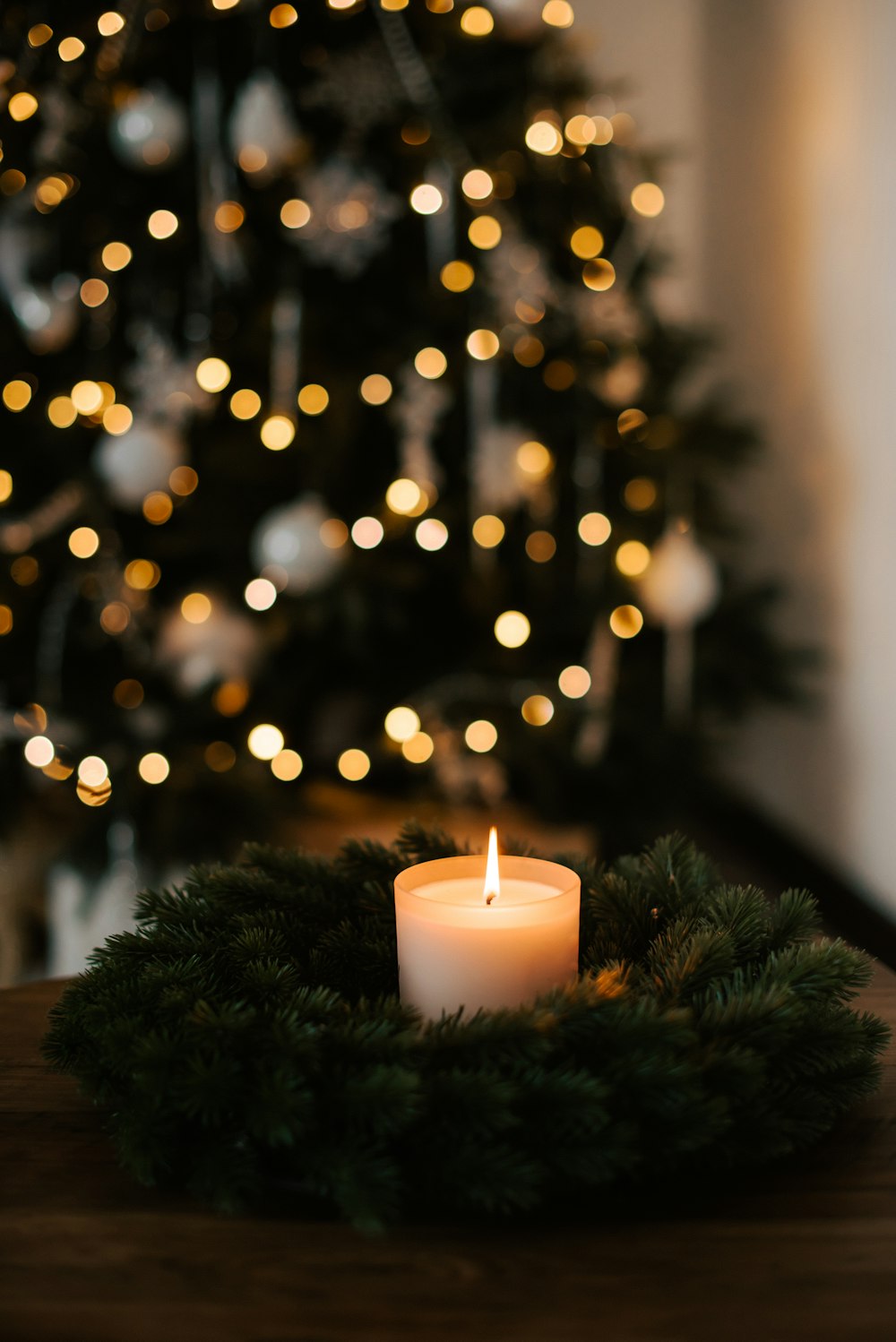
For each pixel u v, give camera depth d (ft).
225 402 7.91
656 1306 3.09
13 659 7.88
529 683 8.04
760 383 9.51
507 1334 2.99
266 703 7.91
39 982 5.35
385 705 8.07
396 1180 3.40
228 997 3.98
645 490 8.36
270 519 7.75
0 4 7.44
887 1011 4.95
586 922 4.71
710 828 10.30
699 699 8.51
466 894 4.52
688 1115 3.43
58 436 7.70
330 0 7.56
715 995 3.93
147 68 7.59
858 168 8.23
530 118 7.89
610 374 8.02
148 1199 3.66
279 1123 3.23
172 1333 3.01
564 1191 3.60
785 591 8.78
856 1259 3.31
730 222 9.84
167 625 7.64
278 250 7.74
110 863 7.23
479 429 7.75
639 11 10.39
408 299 7.95
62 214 7.50
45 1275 3.26
